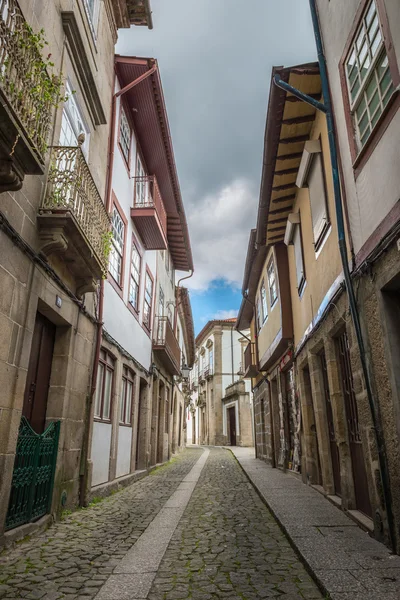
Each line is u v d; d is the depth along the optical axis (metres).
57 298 6.30
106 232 7.48
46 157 5.97
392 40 4.39
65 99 5.38
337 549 4.39
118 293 10.20
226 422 35.84
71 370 6.92
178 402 25.28
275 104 6.90
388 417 4.50
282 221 10.15
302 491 8.34
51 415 6.49
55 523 5.96
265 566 4.13
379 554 4.22
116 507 7.25
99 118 8.54
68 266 6.71
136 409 11.96
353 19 5.40
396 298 4.61
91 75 7.76
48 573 3.92
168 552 4.63
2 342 4.69
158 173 14.55
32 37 4.49
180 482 10.71
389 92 4.59
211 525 5.88
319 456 8.33
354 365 5.59
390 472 4.45
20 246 5.07
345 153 5.75
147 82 11.07
